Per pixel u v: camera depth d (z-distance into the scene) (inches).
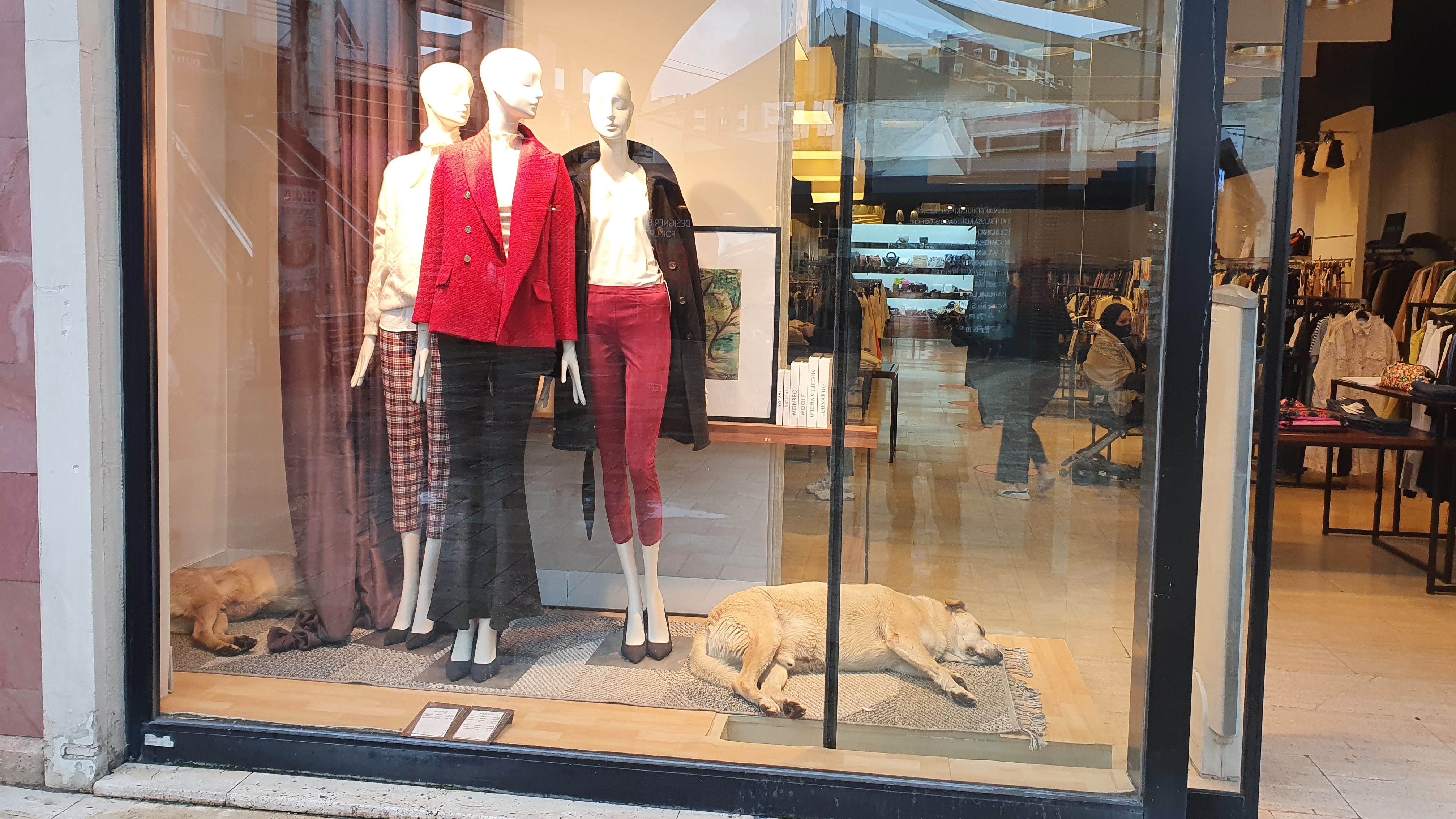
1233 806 77.7
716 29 90.1
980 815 77.1
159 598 86.1
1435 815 81.2
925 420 84.0
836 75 84.9
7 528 82.4
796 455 89.0
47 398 80.5
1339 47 197.2
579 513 94.6
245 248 97.2
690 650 92.1
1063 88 76.7
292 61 98.0
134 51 82.0
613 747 82.8
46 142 79.0
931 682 84.0
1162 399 72.9
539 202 93.9
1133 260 75.7
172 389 89.1
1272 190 73.5
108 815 78.3
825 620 87.4
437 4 96.0
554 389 95.2
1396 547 175.6
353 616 98.1
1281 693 109.0
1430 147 224.1
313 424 98.7
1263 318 74.8
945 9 80.2
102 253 81.7
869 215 84.1
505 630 96.3
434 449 97.4
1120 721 78.5
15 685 83.4
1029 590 81.0
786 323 88.7
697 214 91.2
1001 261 80.3
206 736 84.7
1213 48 70.7
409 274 97.5
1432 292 212.7
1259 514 75.9
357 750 83.2
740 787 79.0
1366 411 174.4
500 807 79.4
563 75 93.7
